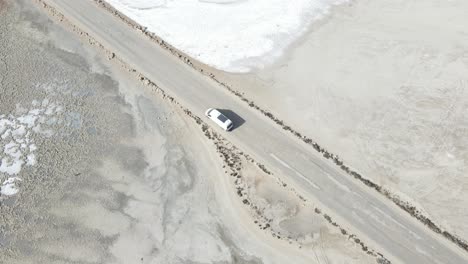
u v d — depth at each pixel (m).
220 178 31.06
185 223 29.23
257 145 32.44
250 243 28.23
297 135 32.88
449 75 35.84
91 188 30.89
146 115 34.50
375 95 35.09
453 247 27.39
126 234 28.89
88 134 33.53
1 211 29.89
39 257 28.00
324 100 34.91
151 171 31.62
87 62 38.06
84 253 28.16
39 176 31.48
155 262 27.73
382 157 31.73
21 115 34.69
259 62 37.56
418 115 33.81
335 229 28.48
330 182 30.45
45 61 38.12
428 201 29.48
